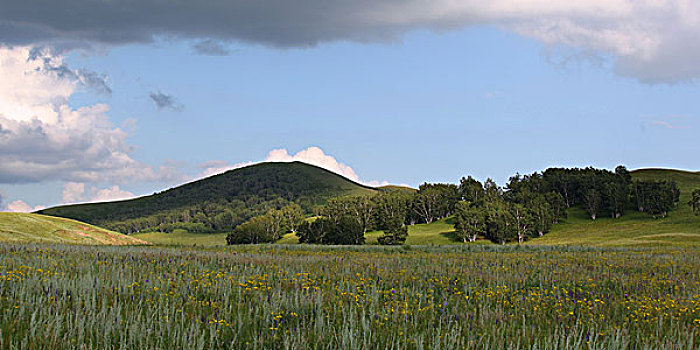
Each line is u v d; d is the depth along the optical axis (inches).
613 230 4589.1
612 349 395.9
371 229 6102.4
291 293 546.3
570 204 6146.7
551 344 389.7
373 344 388.2
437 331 412.8
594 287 713.0
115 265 782.5
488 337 405.4
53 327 370.6
